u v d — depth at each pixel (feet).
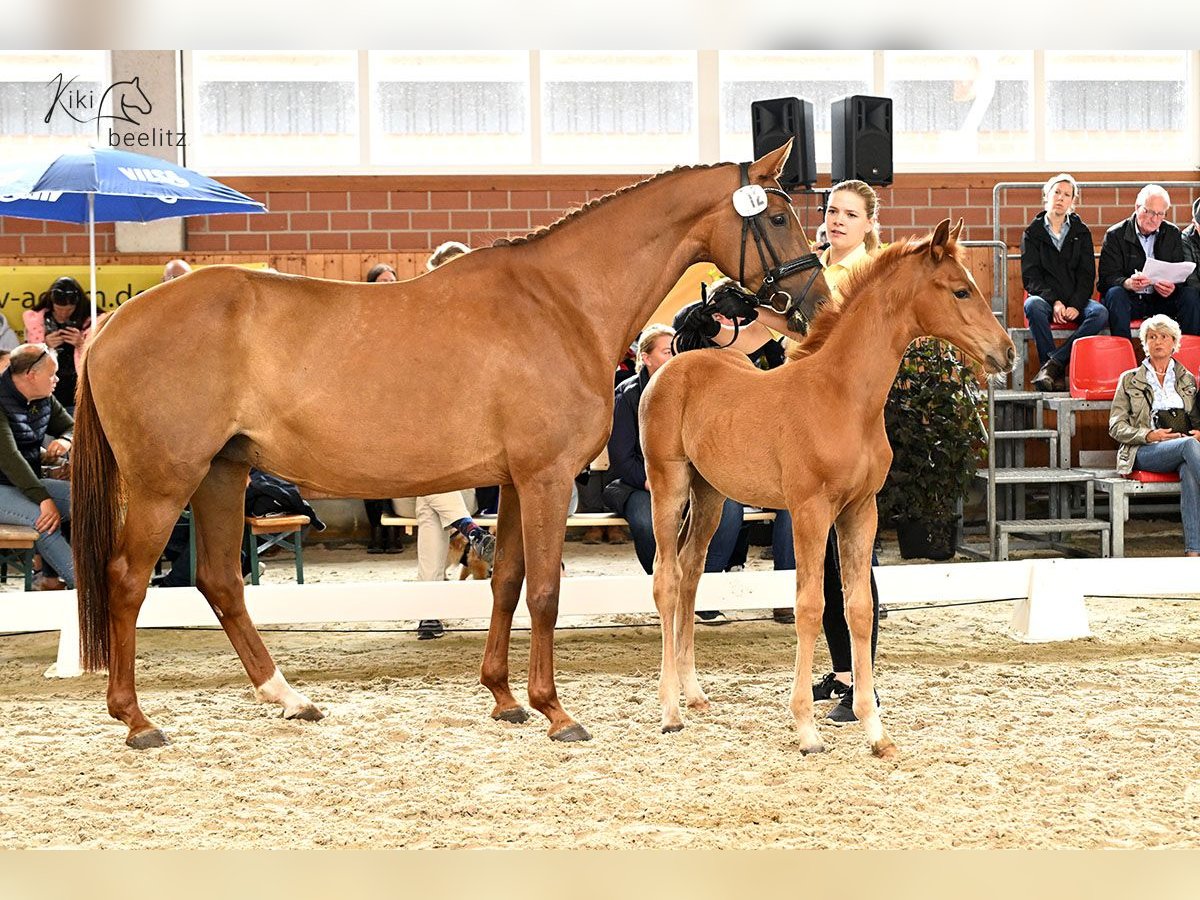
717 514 14.84
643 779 12.33
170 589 17.89
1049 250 31.55
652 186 14.65
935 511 27.73
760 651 19.03
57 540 20.57
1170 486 26.99
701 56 35.32
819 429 12.96
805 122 26.53
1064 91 36.19
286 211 34.55
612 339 14.46
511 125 35.32
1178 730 13.89
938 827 10.81
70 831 10.92
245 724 14.65
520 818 11.21
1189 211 35.91
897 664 17.81
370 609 18.54
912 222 35.73
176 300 13.65
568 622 21.90
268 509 22.67
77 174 23.43
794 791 11.87
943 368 27.53
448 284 14.14
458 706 15.55
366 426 13.67
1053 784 12.01
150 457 13.51
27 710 15.57
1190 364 29.91
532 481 13.92
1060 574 19.61
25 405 21.57
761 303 14.78
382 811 11.45
